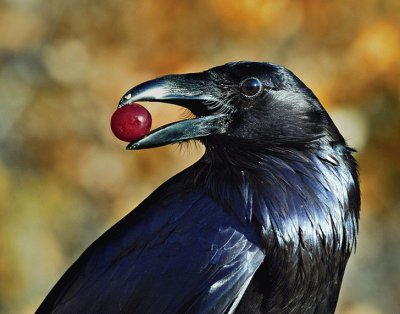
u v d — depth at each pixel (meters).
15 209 18.22
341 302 19.64
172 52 16.89
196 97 9.38
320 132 9.50
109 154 18.22
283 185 9.30
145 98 9.28
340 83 16.45
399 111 16.70
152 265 9.27
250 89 9.43
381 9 16.52
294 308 9.42
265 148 9.41
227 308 9.21
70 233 18.56
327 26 16.53
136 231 9.41
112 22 17.69
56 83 18.56
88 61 18.06
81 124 18.44
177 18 16.78
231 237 9.22
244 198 9.27
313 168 9.39
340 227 9.39
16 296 17.86
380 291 19.83
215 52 16.77
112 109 17.77
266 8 16.12
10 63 18.88
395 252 19.47
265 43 16.62
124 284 9.30
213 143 9.43
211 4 16.33
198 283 9.20
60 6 18.41
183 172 9.66
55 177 18.52
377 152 17.08
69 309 9.38
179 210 9.38
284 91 9.48
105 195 18.23
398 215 18.14
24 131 18.69
